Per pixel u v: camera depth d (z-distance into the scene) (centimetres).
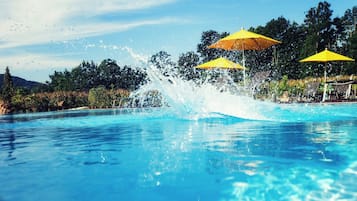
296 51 3566
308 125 657
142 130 651
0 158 424
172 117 895
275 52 3500
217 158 386
